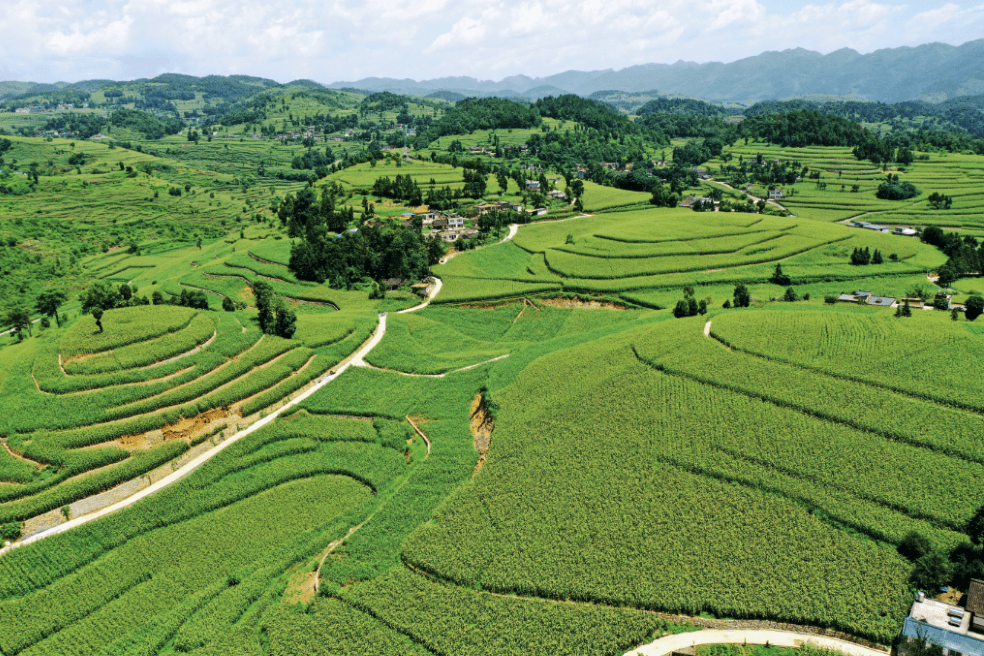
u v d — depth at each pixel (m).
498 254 195.75
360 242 186.50
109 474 85.69
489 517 74.81
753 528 68.56
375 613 64.38
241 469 92.50
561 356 109.62
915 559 62.84
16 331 140.00
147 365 105.81
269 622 65.56
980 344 92.81
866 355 93.69
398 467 91.38
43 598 72.25
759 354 98.06
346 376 115.88
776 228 199.00
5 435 89.50
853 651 55.28
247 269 193.12
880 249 178.38
